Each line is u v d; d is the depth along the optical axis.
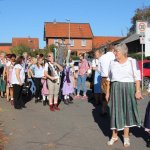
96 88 14.55
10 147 8.12
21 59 13.86
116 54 8.23
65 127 10.25
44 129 9.97
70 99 16.33
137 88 8.16
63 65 15.41
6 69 16.05
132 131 9.62
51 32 94.44
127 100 8.15
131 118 8.18
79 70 17.42
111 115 8.29
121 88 8.16
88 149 8.02
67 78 15.05
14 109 13.53
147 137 9.03
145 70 23.03
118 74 8.17
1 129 9.95
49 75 13.30
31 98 16.77
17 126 10.34
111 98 8.30
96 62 15.01
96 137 9.09
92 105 14.63
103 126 10.39
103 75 11.78
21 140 8.75
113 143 8.43
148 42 19.41
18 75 13.57
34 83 15.66
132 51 51.22
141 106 14.14
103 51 14.54
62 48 17.39
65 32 95.44
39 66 15.48
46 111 13.12
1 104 14.80
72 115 12.24
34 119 11.45
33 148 8.06
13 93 13.80
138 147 8.20
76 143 8.52
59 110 13.36
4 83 16.94
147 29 19.41
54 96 13.49
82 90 18.69
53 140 8.77
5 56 16.84
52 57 13.50
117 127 8.18
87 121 11.14
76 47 96.06
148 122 8.30
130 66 8.15
